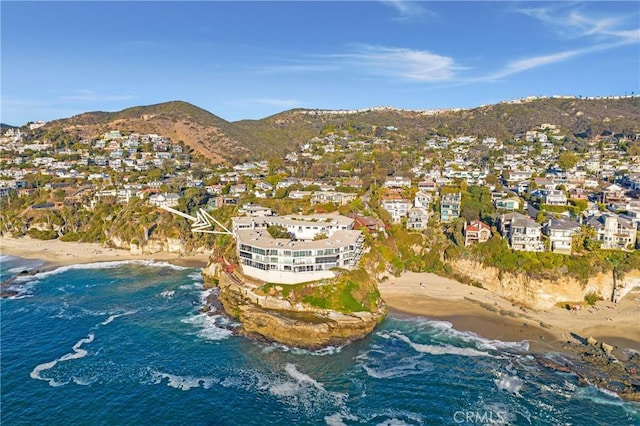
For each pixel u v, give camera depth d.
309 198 179.38
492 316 104.81
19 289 126.19
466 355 86.69
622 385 75.75
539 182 185.62
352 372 80.69
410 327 99.31
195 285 130.50
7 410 68.44
